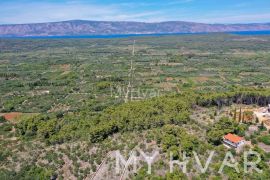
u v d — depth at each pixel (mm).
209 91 142250
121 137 76750
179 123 81062
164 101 97188
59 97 143000
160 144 70438
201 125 80312
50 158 72812
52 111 121188
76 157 72438
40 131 83250
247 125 83188
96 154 72500
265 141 72438
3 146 79812
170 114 84438
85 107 122562
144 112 86312
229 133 74312
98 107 119500
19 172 69688
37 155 74562
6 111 120500
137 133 77062
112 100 135750
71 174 68688
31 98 140875
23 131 87438
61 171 69438
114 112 90375
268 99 105375
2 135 88312
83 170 69000
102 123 83312
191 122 82375
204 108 100562
